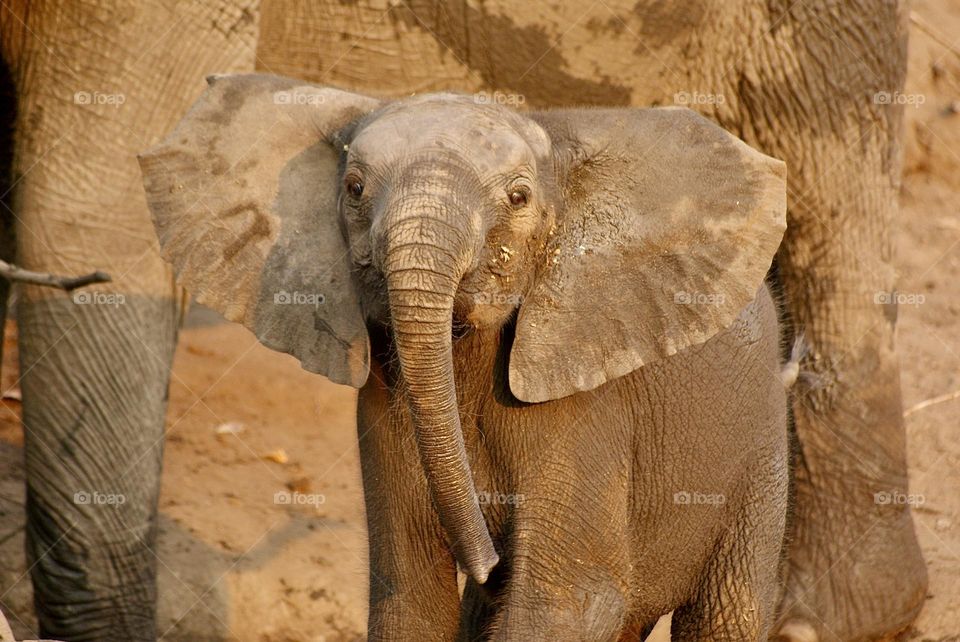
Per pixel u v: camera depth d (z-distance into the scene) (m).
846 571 12.63
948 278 18.70
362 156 7.48
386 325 7.91
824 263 12.70
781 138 12.67
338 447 15.03
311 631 12.51
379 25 12.09
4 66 10.44
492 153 7.45
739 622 9.30
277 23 12.02
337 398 15.92
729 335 9.09
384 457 8.44
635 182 8.07
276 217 8.12
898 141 12.86
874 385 12.70
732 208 8.08
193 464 14.30
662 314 8.05
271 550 13.01
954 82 21.78
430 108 7.64
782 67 12.54
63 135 10.26
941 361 16.88
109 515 10.52
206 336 16.73
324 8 12.02
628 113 8.16
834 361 12.66
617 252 8.03
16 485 13.27
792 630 12.43
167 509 13.39
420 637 8.51
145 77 10.34
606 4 12.23
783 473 9.57
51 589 10.59
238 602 12.48
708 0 12.39
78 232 10.27
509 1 12.14
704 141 8.10
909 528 12.91
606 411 8.42
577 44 12.31
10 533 12.45
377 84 12.27
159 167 8.26
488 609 8.92
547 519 8.23
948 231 19.69
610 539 8.37
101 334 10.34
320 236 8.06
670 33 12.38
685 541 9.09
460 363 8.17
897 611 12.71
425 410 7.14
